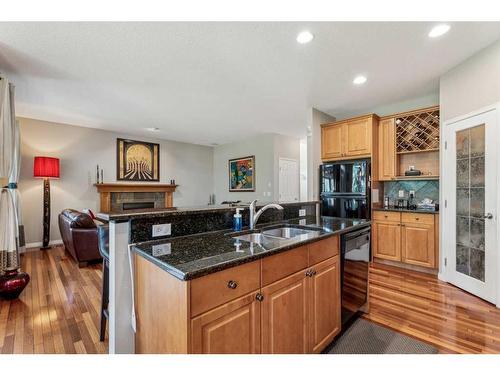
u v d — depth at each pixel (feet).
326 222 7.77
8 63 8.52
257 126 17.61
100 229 6.26
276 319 4.45
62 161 17.03
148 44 7.45
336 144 13.69
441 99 9.87
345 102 12.74
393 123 12.58
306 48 7.75
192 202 24.11
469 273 8.92
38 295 8.97
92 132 18.25
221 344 3.62
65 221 13.32
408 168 12.89
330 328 5.89
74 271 11.53
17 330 6.78
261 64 8.74
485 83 8.03
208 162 25.43
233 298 3.79
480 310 7.65
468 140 8.83
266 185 20.47
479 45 7.79
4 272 8.85
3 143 8.52
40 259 13.39
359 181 12.48
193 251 4.36
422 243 10.92
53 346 6.06
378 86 10.77
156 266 4.04
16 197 13.85
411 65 8.98
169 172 22.53
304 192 24.49
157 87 10.68
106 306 6.30
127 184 19.62
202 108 13.58
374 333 6.53
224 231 6.20
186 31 6.84
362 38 7.25
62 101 12.38
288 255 4.75
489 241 8.08
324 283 5.69
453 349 5.82
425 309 7.77
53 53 7.91
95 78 9.77
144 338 4.49
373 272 11.07
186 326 3.27
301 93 11.53
